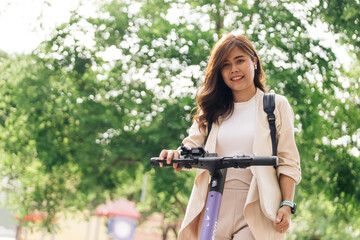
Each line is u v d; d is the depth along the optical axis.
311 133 12.27
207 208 2.41
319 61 12.78
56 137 13.41
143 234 25.83
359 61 12.88
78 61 13.86
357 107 13.02
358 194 12.62
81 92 13.52
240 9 13.23
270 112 2.90
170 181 12.80
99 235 28.80
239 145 2.93
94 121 13.09
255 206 2.74
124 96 13.56
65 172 14.10
